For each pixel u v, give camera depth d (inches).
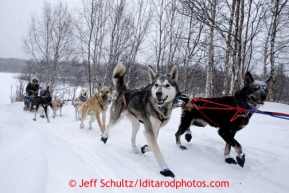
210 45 439.2
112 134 235.1
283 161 165.8
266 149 192.7
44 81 849.5
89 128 269.6
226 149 168.7
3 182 79.0
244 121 156.3
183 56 644.7
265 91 144.8
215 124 174.1
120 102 189.2
